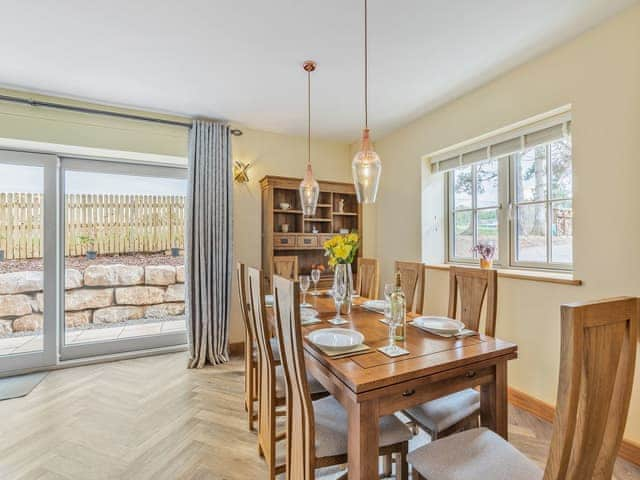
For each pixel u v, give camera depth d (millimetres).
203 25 1962
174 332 3713
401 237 3742
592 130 2025
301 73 2539
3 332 3014
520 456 1163
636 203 1833
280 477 1722
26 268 3090
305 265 4133
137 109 3199
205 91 2834
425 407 1571
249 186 3762
